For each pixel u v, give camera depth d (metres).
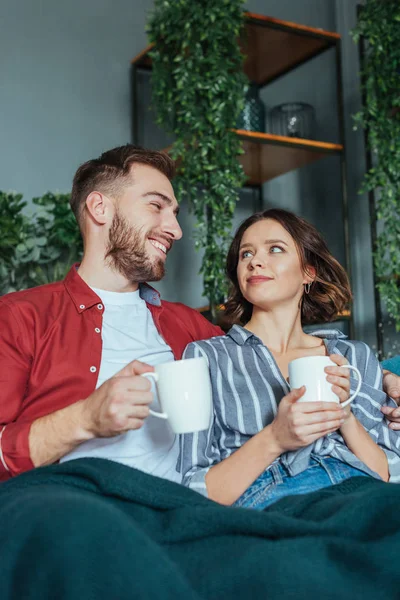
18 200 2.71
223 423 1.33
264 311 1.47
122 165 1.53
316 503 1.02
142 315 1.50
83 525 0.78
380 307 3.37
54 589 0.75
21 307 1.39
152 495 0.98
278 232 1.47
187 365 1.08
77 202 1.57
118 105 3.55
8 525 0.84
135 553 0.77
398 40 3.13
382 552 0.86
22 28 3.39
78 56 3.49
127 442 1.30
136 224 1.49
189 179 3.03
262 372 1.38
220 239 3.49
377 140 3.19
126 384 1.06
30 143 3.34
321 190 3.87
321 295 1.56
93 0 3.56
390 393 1.42
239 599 0.82
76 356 1.37
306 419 1.11
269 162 3.47
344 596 0.81
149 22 3.13
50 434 1.14
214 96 2.97
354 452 1.30
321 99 3.96
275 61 3.51
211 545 0.89
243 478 1.17
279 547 0.85
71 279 1.49
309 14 4.06
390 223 3.15
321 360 1.14
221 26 2.95
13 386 1.32
